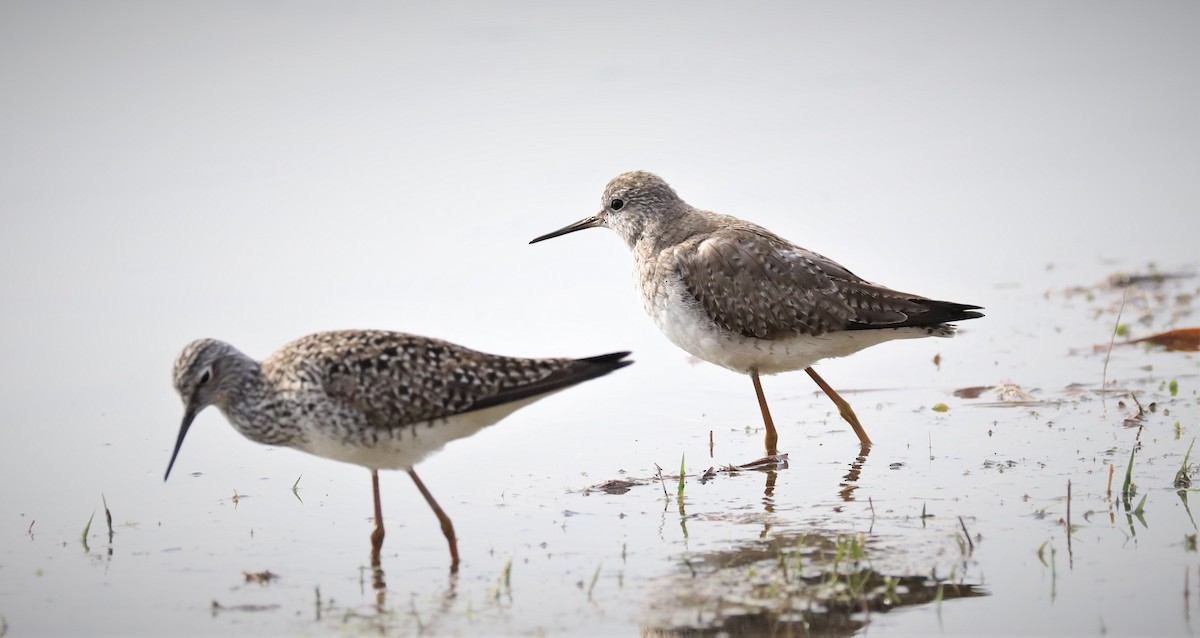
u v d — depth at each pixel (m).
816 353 13.86
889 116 25.09
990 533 11.03
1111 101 26.00
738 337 13.91
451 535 11.06
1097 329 16.75
